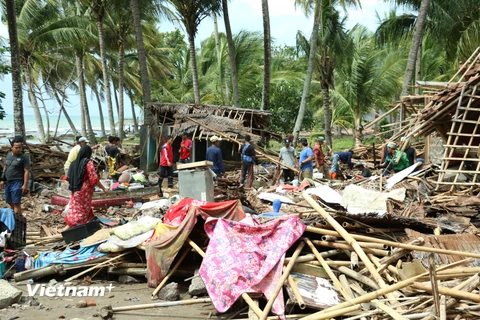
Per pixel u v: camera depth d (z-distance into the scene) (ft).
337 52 82.43
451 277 17.43
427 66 103.19
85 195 28.17
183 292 21.77
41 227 30.50
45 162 58.29
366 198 30.60
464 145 37.27
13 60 60.08
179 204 24.52
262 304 19.15
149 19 105.40
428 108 39.34
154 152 65.31
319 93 120.26
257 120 66.08
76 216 28.02
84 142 41.93
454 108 37.78
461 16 74.28
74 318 18.17
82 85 117.19
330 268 19.75
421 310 15.81
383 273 18.90
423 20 64.49
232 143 65.26
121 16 102.37
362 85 93.25
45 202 41.88
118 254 23.43
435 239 20.36
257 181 50.08
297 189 40.81
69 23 92.84
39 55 104.99
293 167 49.70
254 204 34.12
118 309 19.39
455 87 37.68
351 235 20.10
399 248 19.27
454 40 76.48
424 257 19.42
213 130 55.01
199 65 125.80
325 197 33.04
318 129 133.28
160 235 22.70
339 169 51.78
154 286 21.90
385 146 47.73
